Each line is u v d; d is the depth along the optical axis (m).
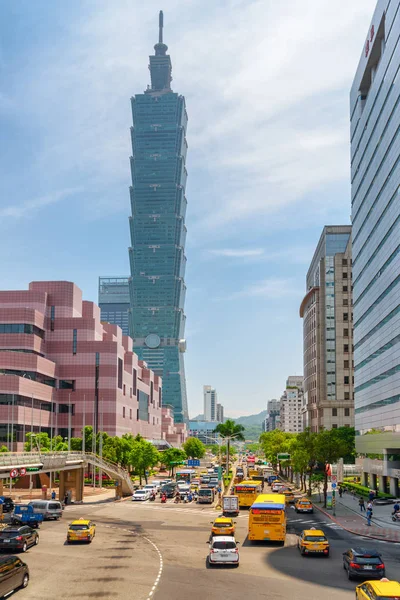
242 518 69.62
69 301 164.50
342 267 188.62
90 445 134.38
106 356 161.75
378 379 105.75
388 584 25.34
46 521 64.94
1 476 58.53
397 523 65.50
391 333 95.75
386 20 99.75
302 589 32.00
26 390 136.25
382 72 102.94
